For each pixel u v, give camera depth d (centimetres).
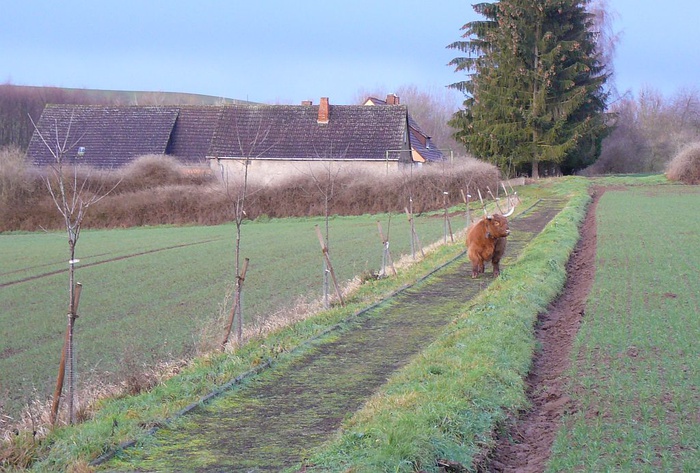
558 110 5428
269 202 4709
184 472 764
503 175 5578
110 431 868
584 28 5619
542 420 903
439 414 818
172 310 2022
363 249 3009
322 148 5347
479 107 5569
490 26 5816
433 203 4594
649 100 8562
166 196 4734
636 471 703
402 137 5341
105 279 2598
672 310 1404
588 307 1459
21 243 3903
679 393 924
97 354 1590
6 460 802
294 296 2092
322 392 1049
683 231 2647
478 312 1423
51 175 4731
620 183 5356
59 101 9169
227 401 1010
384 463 692
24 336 1803
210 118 6025
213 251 3228
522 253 2264
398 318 1549
